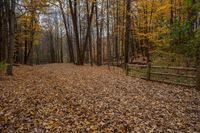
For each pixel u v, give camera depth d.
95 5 28.86
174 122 6.60
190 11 13.23
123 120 6.66
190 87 11.59
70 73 17.42
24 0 17.34
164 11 22.83
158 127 6.18
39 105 8.00
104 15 31.42
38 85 11.61
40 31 33.34
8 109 7.52
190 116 7.20
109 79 14.61
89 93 10.18
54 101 8.56
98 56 30.41
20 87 10.90
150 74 14.41
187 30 13.48
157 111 7.65
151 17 23.59
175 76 12.94
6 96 9.15
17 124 6.25
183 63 14.12
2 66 14.16
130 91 10.89
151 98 9.53
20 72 16.67
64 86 11.61
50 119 6.63
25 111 7.32
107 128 6.04
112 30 34.53
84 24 38.62
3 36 18.81
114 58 35.88
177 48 14.45
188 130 6.03
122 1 27.72
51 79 13.85
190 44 13.18
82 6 34.69
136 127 6.13
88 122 6.43
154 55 18.36
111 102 8.70
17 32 27.72
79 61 28.33
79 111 7.42
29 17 25.69
